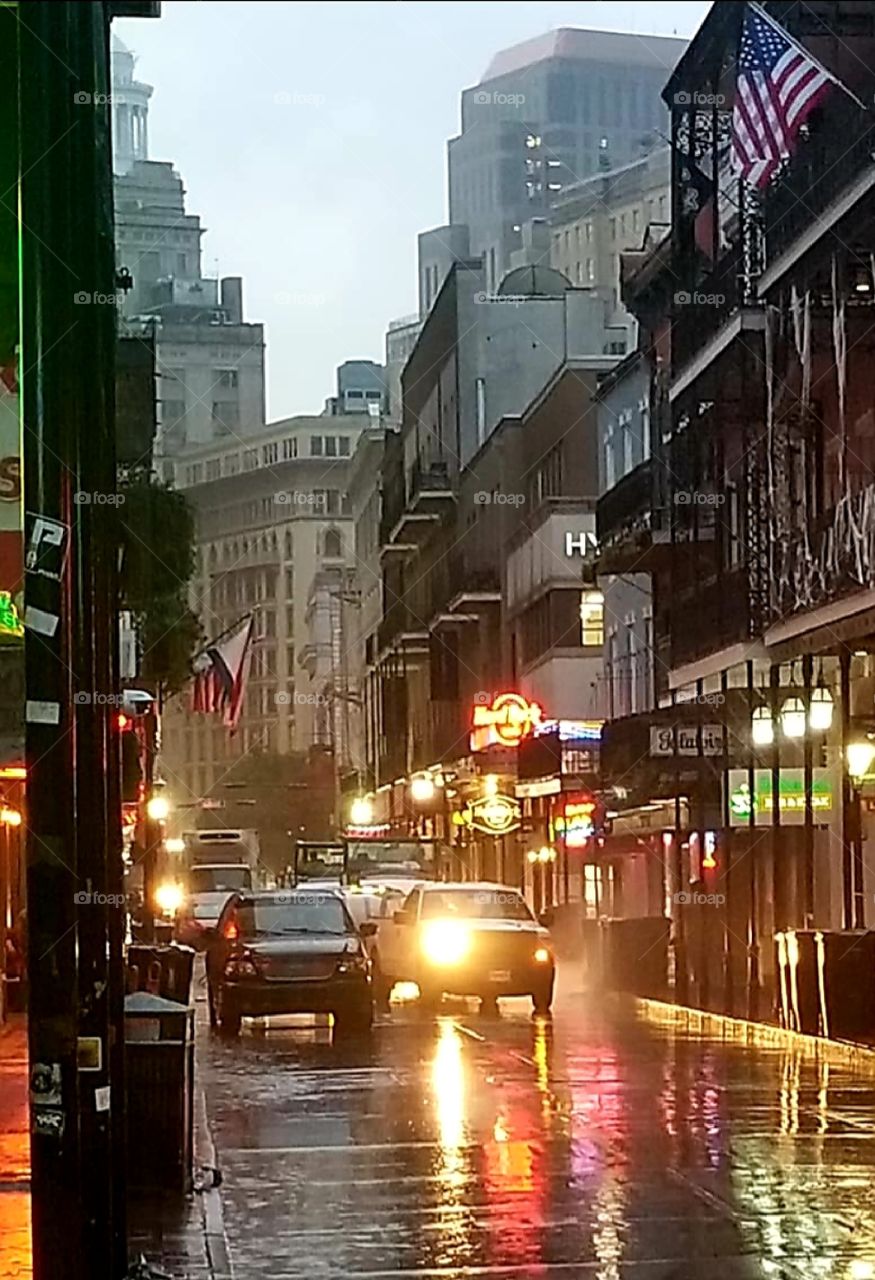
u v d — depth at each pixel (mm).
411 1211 12297
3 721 16203
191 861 64000
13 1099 17938
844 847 24328
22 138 9016
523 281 67938
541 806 48312
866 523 23797
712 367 30891
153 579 37594
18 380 12977
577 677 50688
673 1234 11445
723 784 30344
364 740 91375
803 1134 15305
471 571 61500
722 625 29953
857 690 28906
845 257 26125
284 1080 19922
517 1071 20359
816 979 23141
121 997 9711
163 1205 12266
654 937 31906
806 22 28109
